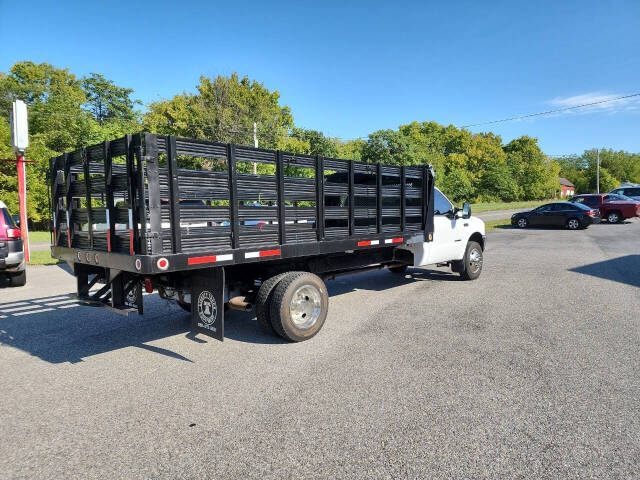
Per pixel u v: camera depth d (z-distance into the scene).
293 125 47.44
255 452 2.84
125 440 3.02
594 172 87.38
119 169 4.39
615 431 3.03
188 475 2.61
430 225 7.28
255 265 5.23
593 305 6.66
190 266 4.07
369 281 9.02
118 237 4.30
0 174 22.19
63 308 6.96
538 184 73.31
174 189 3.92
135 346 5.06
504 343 4.95
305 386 3.86
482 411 3.34
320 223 5.32
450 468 2.63
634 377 3.95
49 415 3.40
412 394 3.66
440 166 60.12
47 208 24.98
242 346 5.01
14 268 8.62
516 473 2.58
